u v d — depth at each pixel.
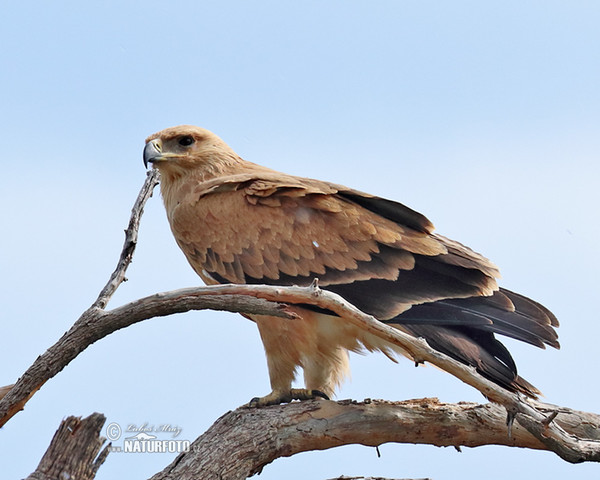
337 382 12.29
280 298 8.37
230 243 12.56
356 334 11.80
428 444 10.18
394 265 11.85
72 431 7.53
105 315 8.42
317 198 12.34
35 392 8.69
